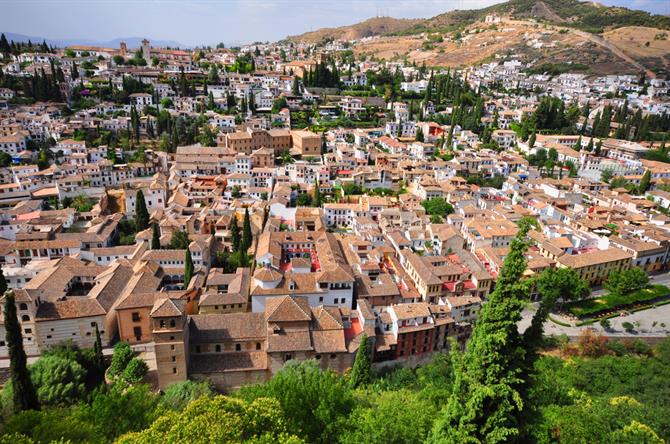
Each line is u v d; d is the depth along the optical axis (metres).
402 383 92.38
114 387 72.19
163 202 178.50
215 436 46.94
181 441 45.91
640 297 139.12
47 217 156.88
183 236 139.12
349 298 114.69
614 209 187.12
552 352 113.12
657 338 122.31
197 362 89.19
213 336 91.50
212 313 107.44
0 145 197.62
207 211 162.25
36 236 138.25
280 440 48.75
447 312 110.88
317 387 66.19
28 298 92.94
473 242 155.12
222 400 54.44
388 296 118.44
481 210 175.88
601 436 62.12
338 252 134.88
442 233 151.62
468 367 42.41
